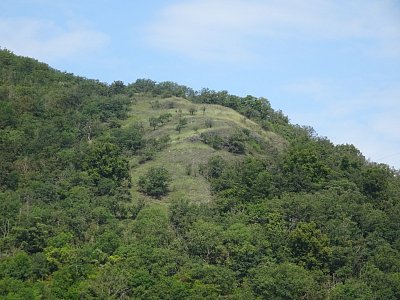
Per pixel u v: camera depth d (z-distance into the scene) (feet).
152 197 482.69
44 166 480.64
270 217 421.18
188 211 437.17
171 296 345.72
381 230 429.79
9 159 481.05
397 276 376.48
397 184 519.19
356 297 360.28
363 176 490.08
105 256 377.91
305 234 396.37
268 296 360.89
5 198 419.33
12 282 342.03
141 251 375.86
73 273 357.41
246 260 385.50
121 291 349.82
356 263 400.47
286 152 530.27
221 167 513.04
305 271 374.22
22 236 386.11
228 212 437.99
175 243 398.42
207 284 358.84
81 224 406.62
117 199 456.86
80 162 491.72
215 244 393.29
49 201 437.99
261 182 464.24
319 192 465.47
